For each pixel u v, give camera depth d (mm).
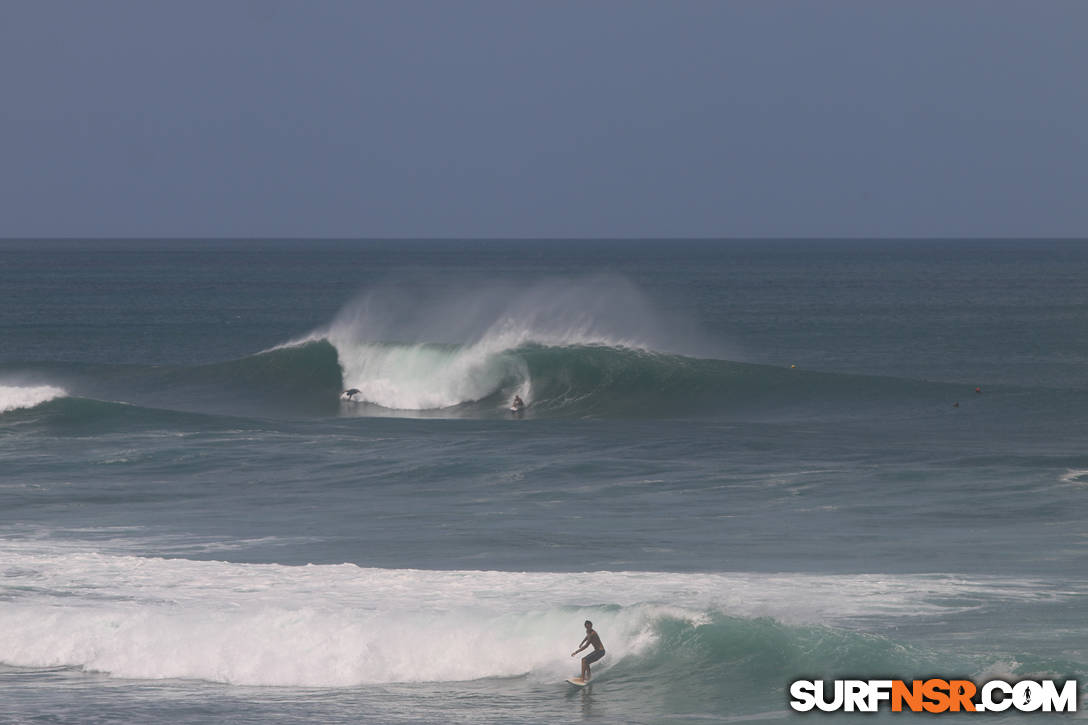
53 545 78188
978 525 82875
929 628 57688
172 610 62281
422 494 96250
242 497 95688
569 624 57781
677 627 56812
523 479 101438
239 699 51812
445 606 62562
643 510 89000
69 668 56594
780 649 54469
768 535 80438
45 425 130500
